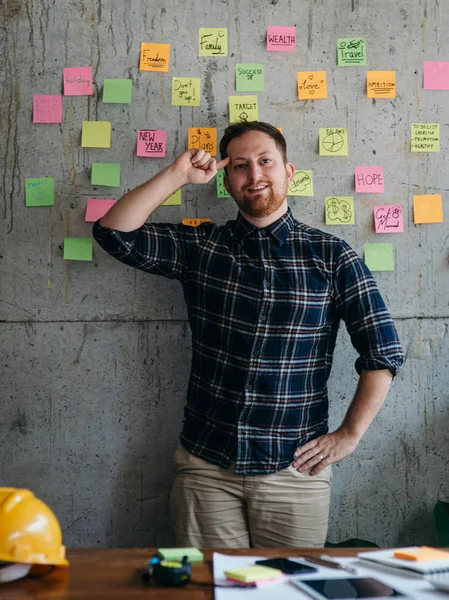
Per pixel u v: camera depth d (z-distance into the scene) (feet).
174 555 3.79
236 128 6.56
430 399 7.46
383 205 7.45
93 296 7.39
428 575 3.47
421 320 7.47
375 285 6.36
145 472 7.38
